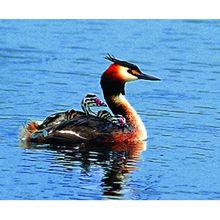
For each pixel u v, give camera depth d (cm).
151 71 2147
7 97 1958
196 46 2320
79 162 1672
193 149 1745
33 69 2139
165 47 2319
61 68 2155
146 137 1794
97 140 1758
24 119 1848
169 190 1591
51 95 1980
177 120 1877
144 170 1652
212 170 1658
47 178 1608
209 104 1958
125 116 1802
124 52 2277
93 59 2222
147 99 1980
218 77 2112
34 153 1702
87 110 1803
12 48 2297
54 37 2381
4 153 1695
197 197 1575
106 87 1825
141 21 2483
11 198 1553
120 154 1716
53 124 1770
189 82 2080
